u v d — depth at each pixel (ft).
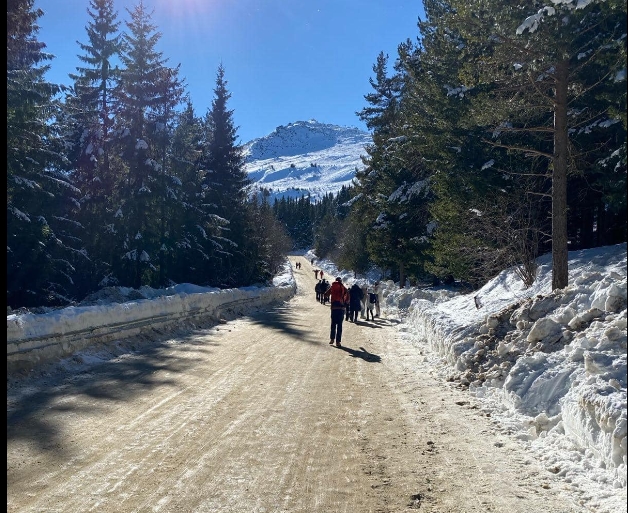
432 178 73.31
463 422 22.22
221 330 54.03
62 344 32.14
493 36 41.45
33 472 15.84
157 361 34.91
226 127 135.95
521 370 24.54
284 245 250.37
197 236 117.19
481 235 61.00
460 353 33.19
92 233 89.15
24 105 58.54
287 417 22.59
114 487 14.88
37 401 23.95
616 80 22.06
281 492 14.79
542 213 60.64
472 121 48.60
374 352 42.42
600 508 13.48
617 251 47.14
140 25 94.63
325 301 111.65
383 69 133.59
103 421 21.24
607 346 21.52
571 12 35.35
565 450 17.79
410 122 81.71
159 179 93.30
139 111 93.86
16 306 70.90
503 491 14.98
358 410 24.13
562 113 41.14
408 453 18.28
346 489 15.10
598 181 46.44
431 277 115.96
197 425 21.03
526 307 32.35
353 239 168.76
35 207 68.74
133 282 93.30
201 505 13.83
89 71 99.35
